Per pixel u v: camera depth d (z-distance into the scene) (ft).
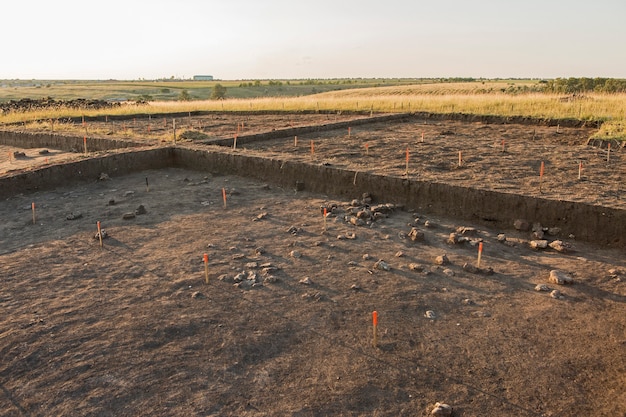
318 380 14.35
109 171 41.37
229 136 54.44
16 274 21.40
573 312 18.29
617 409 13.20
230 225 28.43
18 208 32.04
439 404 12.99
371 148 50.39
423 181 31.76
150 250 24.38
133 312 18.10
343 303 18.92
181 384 14.11
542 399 13.61
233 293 19.67
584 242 25.48
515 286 20.47
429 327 17.26
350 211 31.17
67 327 17.02
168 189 37.24
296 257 23.44
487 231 27.68
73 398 13.48
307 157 40.47
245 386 14.08
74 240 25.81
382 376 14.55
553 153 46.52
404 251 24.32
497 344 16.24
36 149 58.49
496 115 77.00
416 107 95.09
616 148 49.52
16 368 14.79
